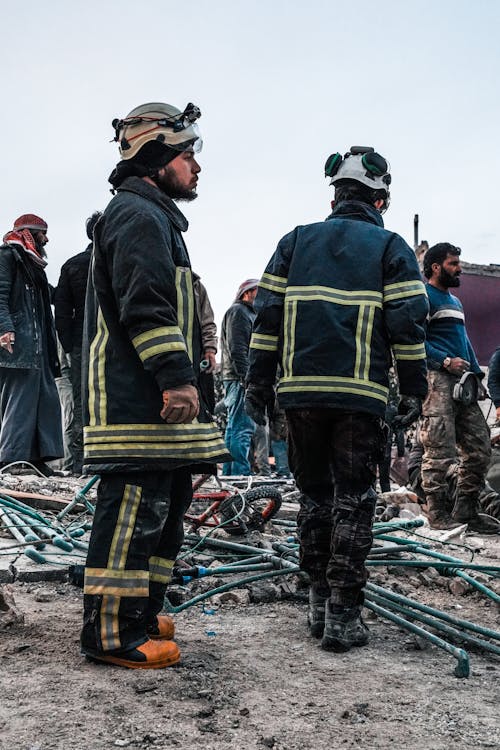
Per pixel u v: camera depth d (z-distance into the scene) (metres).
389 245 3.54
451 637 3.64
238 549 4.75
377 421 3.45
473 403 6.95
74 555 4.55
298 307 3.52
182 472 3.19
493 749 2.41
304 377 3.45
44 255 7.79
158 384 2.85
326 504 3.61
